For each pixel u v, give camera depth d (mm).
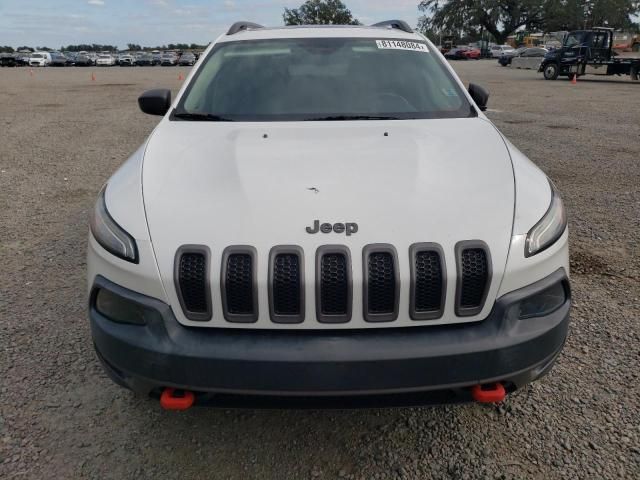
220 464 2295
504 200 2188
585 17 70875
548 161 7414
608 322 3299
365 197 2143
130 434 2455
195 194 2205
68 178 6891
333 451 2369
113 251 2096
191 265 1976
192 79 3404
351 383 1907
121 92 20203
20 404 2619
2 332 3223
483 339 1949
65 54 63531
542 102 14945
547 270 2100
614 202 5602
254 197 2146
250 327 1972
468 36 79000
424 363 1903
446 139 2697
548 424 2482
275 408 1986
